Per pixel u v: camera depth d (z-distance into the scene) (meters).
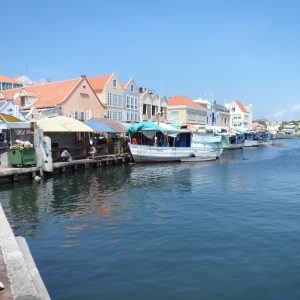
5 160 28.06
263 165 42.62
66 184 26.95
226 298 8.65
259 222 15.36
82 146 39.50
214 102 118.00
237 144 81.06
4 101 47.62
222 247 12.16
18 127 31.75
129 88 67.44
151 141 46.62
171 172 35.00
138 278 9.79
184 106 86.94
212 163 45.16
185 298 8.66
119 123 44.81
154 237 13.39
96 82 62.59
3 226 10.73
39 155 29.08
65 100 51.88
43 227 15.08
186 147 46.00
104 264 10.81
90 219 16.34
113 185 26.55
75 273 10.20
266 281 9.52
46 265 10.83
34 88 58.41
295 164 44.06
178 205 19.06
